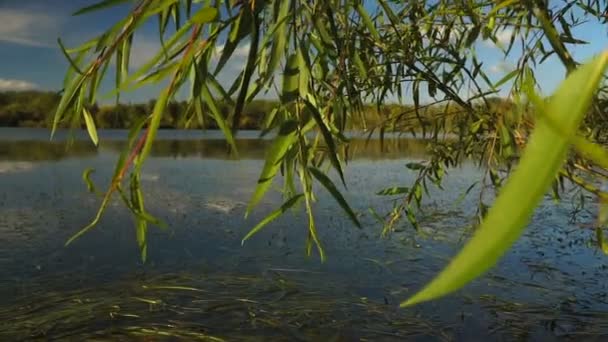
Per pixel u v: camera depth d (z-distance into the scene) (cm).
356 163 1234
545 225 540
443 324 305
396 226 548
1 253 427
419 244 477
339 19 101
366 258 434
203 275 383
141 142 56
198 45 57
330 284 367
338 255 442
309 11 68
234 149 54
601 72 18
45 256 421
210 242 476
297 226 546
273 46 63
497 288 362
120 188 59
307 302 332
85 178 56
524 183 16
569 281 372
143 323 302
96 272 385
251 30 56
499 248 15
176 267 403
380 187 808
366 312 323
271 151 60
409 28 132
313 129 88
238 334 293
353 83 118
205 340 282
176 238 489
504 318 313
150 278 371
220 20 58
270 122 72
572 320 304
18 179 831
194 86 60
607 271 392
